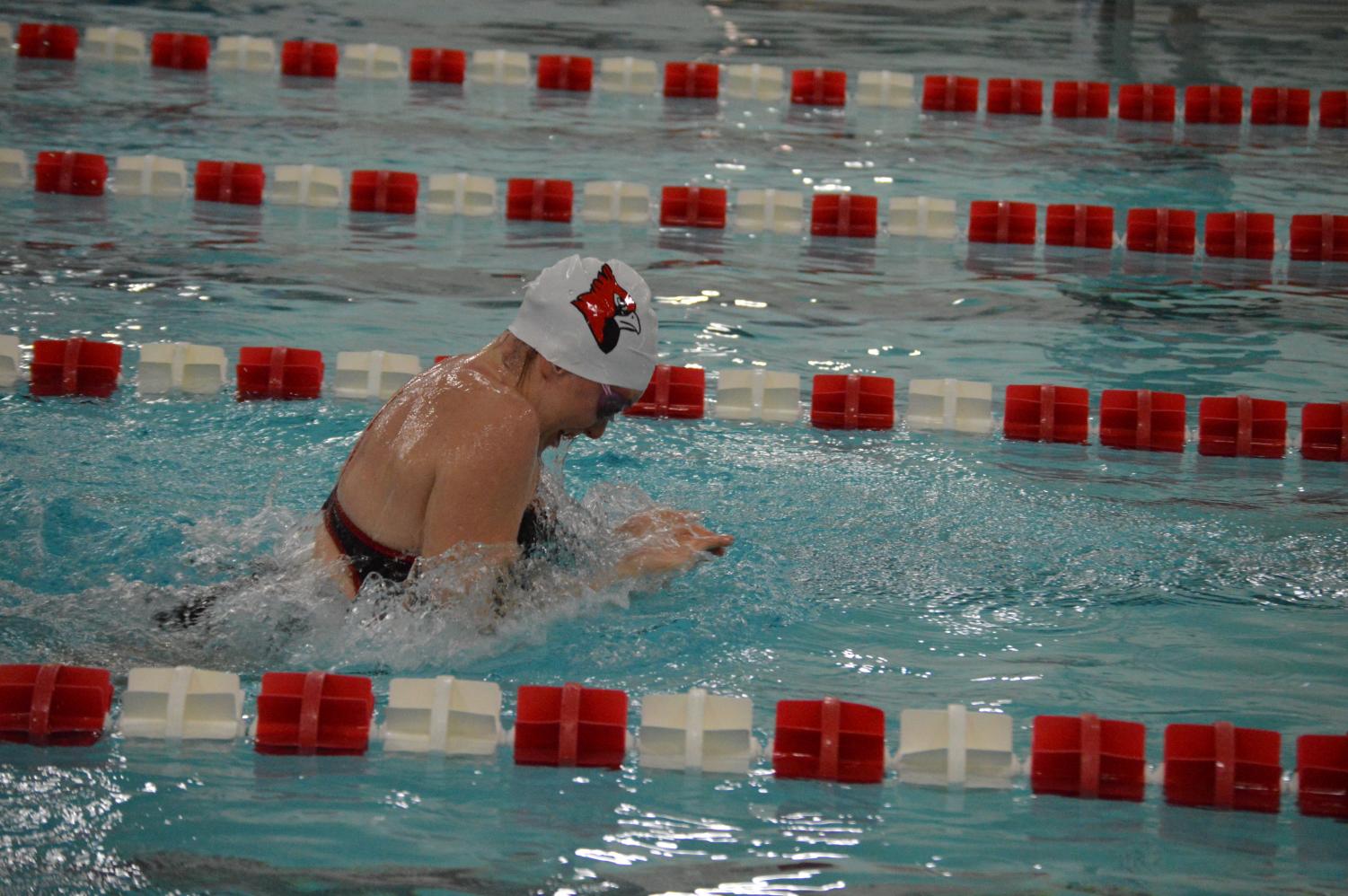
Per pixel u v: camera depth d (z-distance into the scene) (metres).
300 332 6.59
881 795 3.24
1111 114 11.77
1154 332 7.16
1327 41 14.69
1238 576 4.54
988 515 5.02
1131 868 2.94
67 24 12.33
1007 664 3.89
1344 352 6.91
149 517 4.50
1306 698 3.74
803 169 9.80
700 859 2.92
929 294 7.69
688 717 3.41
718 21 14.88
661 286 7.57
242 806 3.05
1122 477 5.55
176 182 8.66
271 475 5.02
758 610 4.14
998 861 2.96
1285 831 3.13
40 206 8.23
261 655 3.70
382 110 10.82
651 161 9.84
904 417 6.14
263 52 11.80
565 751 3.35
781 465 5.48
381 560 3.68
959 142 10.77
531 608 3.86
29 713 3.38
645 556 4.12
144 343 6.33
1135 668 3.89
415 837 2.96
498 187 9.09
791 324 7.11
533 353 3.64
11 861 2.80
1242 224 8.54
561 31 13.80
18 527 4.37
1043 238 8.77
